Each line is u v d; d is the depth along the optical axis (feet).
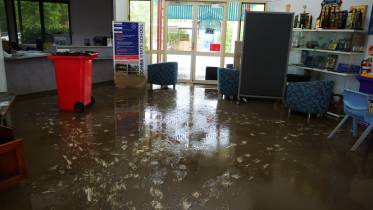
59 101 17.17
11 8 29.50
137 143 12.73
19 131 13.73
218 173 10.32
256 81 20.10
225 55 27.37
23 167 9.24
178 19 26.89
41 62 21.04
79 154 11.46
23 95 20.17
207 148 12.49
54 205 8.18
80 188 9.06
